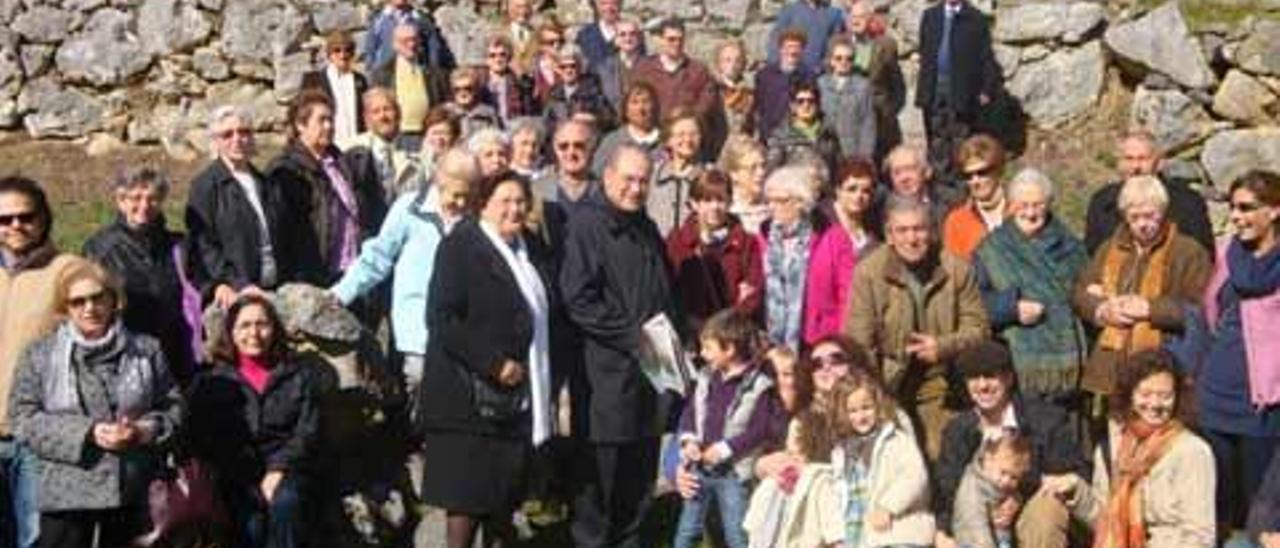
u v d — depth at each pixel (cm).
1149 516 802
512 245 832
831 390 816
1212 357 848
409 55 1273
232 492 837
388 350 954
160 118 1557
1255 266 834
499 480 827
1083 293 869
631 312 852
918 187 937
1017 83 1448
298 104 974
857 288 855
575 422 859
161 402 808
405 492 916
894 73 1406
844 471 810
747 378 855
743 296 898
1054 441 822
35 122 1555
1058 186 1375
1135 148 920
